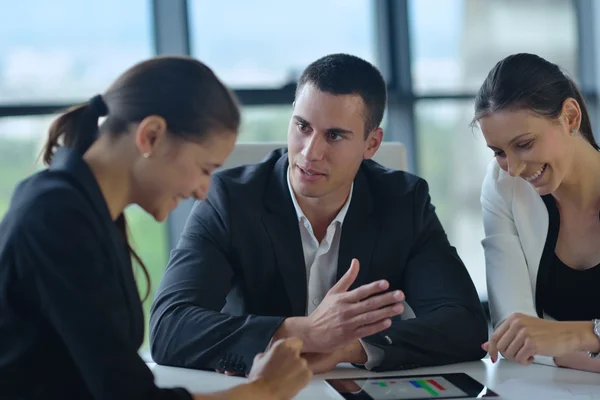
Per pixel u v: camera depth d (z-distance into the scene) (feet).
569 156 7.50
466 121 18.62
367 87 7.86
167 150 5.31
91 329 4.92
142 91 5.29
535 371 7.06
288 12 16.80
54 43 14.96
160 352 7.38
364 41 17.75
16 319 4.93
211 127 5.34
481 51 18.81
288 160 8.43
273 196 8.32
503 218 8.48
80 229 4.98
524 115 7.13
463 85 18.65
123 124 5.32
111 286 5.06
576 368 7.07
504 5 18.98
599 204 7.88
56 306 4.88
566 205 8.04
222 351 7.04
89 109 5.45
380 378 6.77
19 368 4.92
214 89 5.41
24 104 14.60
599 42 19.69
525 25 19.24
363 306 6.80
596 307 8.04
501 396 6.26
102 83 15.34
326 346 6.88
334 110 7.64
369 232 8.40
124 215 6.04
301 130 7.83
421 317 7.63
